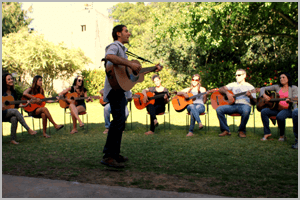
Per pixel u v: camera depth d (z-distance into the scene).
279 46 11.98
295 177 2.57
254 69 10.16
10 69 15.13
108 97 2.97
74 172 2.78
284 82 4.25
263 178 2.55
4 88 4.59
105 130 5.39
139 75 3.24
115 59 2.63
